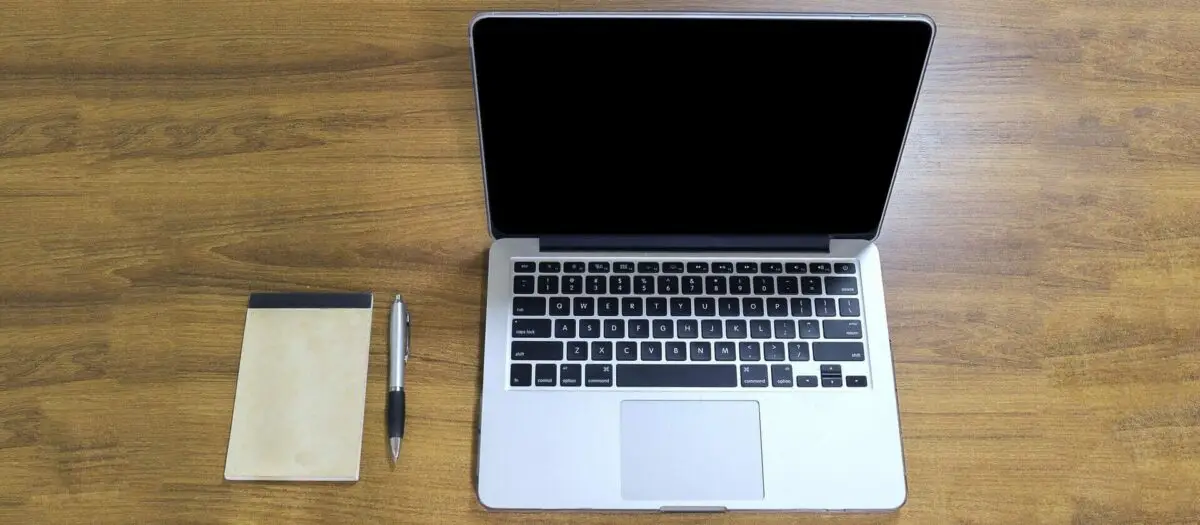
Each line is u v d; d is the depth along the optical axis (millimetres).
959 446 624
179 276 682
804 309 662
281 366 642
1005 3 818
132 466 611
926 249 698
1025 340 662
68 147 735
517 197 654
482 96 599
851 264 682
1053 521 601
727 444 618
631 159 635
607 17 568
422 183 730
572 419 623
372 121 757
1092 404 639
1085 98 771
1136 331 665
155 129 745
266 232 703
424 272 687
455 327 663
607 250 683
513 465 608
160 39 785
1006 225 710
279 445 615
